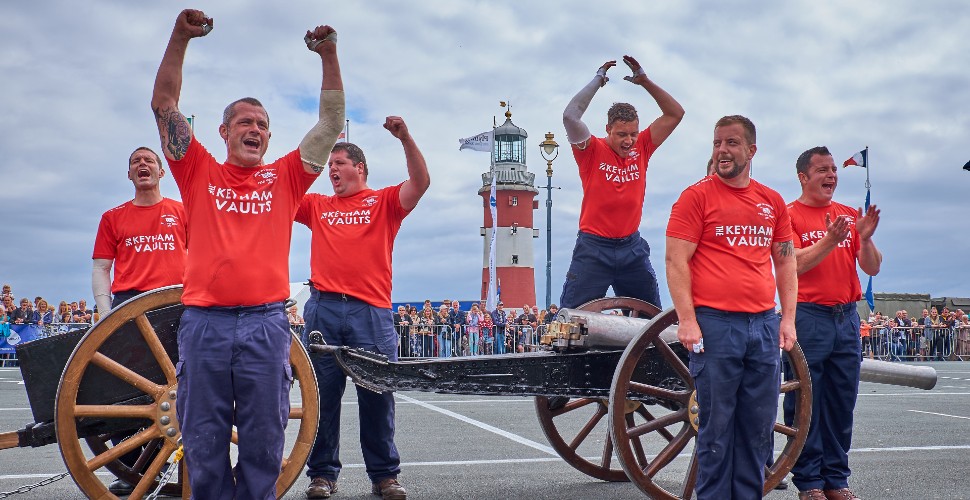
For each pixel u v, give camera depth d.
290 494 5.66
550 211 25.58
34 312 17.91
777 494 5.77
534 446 7.66
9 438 4.33
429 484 5.89
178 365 3.87
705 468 4.34
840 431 5.46
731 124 4.39
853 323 5.46
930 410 11.02
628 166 6.17
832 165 5.50
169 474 4.45
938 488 5.74
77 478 4.34
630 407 5.89
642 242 6.34
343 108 4.04
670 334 5.38
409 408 11.21
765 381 4.37
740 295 4.33
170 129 3.83
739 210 4.40
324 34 3.93
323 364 5.58
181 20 3.77
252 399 3.81
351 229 5.72
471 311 20.81
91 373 4.37
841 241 4.95
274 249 3.93
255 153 3.95
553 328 5.48
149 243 5.74
